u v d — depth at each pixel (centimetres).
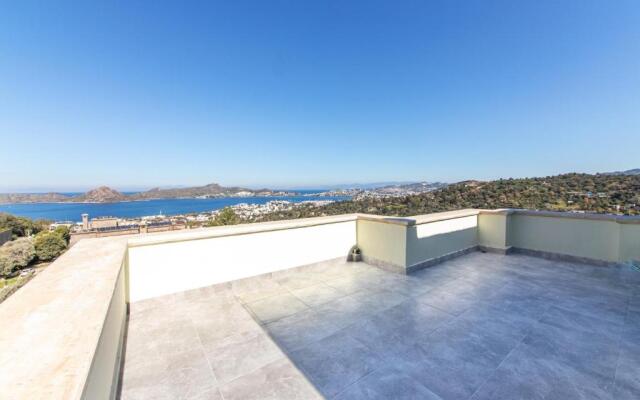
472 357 188
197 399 152
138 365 183
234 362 186
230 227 330
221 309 273
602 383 160
